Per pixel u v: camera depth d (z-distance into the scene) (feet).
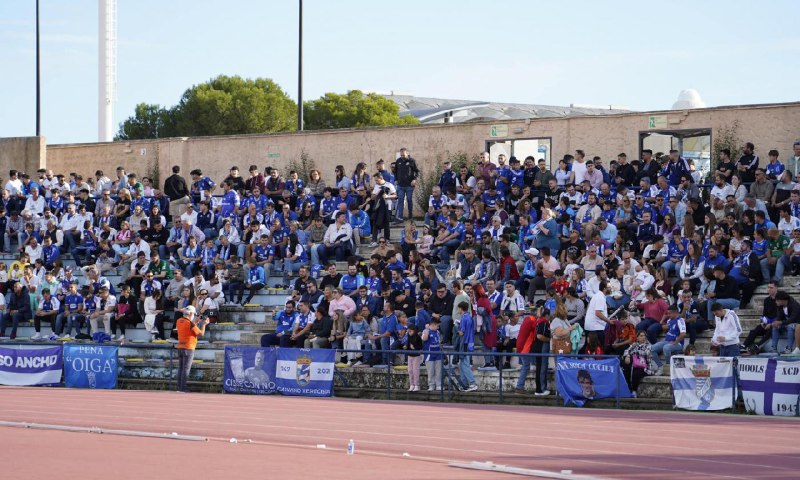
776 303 75.10
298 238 106.01
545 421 62.44
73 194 123.85
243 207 112.06
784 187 90.63
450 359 80.18
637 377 73.72
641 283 81.35
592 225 92.32
